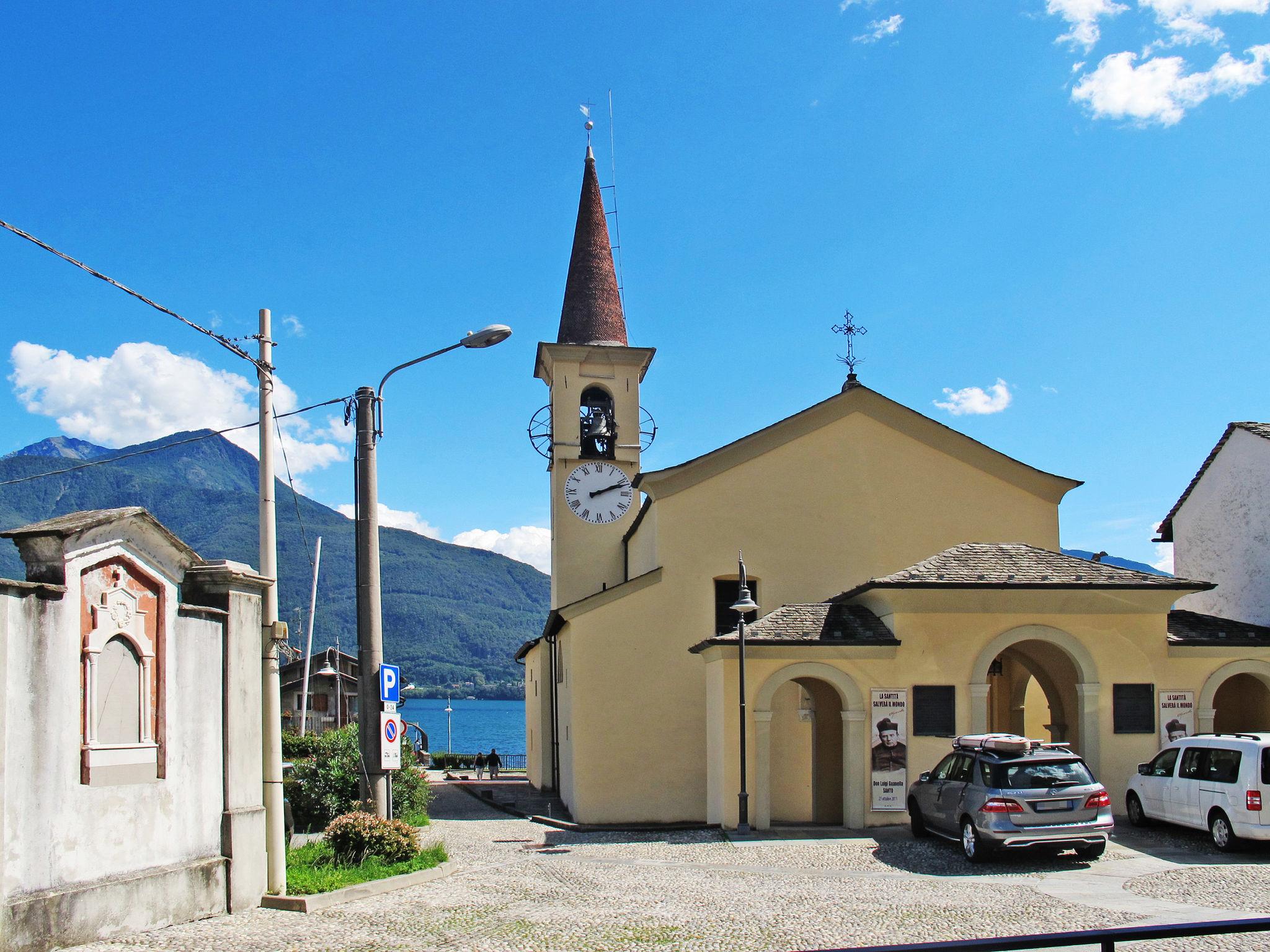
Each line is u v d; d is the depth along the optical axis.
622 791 23.89
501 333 15.07
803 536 25.31
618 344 32.75
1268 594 24.84
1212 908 12.16
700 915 11.87
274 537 15.62
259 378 15.83
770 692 20.41
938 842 17.69
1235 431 26.31
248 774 12.30
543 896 13.04
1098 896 12.93
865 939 10.62
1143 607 21.02
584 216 34.41
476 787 35.97
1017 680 24.41
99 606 10.29
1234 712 23.20
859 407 25.94
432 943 10.41
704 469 25.28
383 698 15.18
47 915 9.34
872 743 20.20
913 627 20.64
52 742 9.61
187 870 11.20
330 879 13.22
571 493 31.23
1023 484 26.11
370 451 15.42
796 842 18.09
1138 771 18.95
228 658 12.18
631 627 24.55
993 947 4.94
